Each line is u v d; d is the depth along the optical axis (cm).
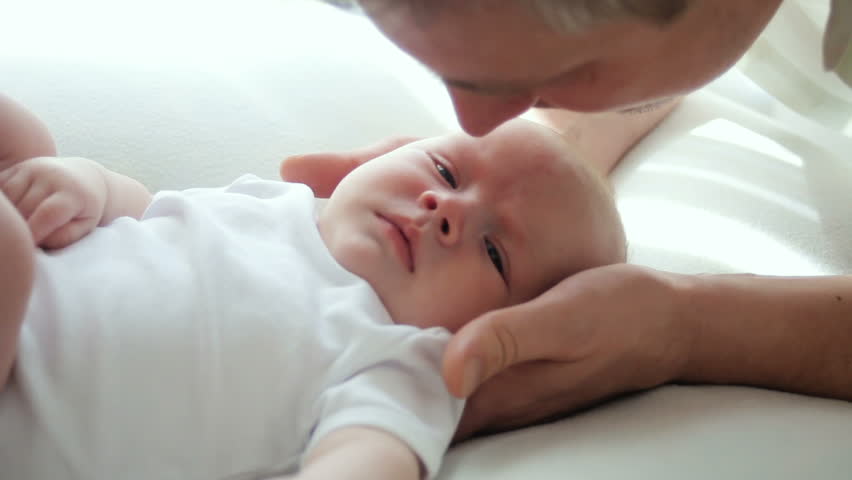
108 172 99
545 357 79
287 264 87
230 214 93
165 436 75
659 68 59
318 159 108
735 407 79
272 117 126
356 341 80
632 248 111
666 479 68
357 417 73
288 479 65
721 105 134
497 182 95
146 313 78
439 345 83
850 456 71
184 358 77
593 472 69
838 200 109
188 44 134
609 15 51
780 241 105
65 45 126
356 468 67
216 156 119
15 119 93
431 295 88
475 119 59
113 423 73
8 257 66
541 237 93
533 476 69
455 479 73
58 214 85
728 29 60
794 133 123
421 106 136
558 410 85
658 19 53
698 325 84
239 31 142
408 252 90
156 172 115
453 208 90
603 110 62
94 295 78
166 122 120
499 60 53
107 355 74
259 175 119
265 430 78
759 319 85
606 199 99
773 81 119
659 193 118
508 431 85
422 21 50
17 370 72
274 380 78
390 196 93
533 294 92
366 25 152
